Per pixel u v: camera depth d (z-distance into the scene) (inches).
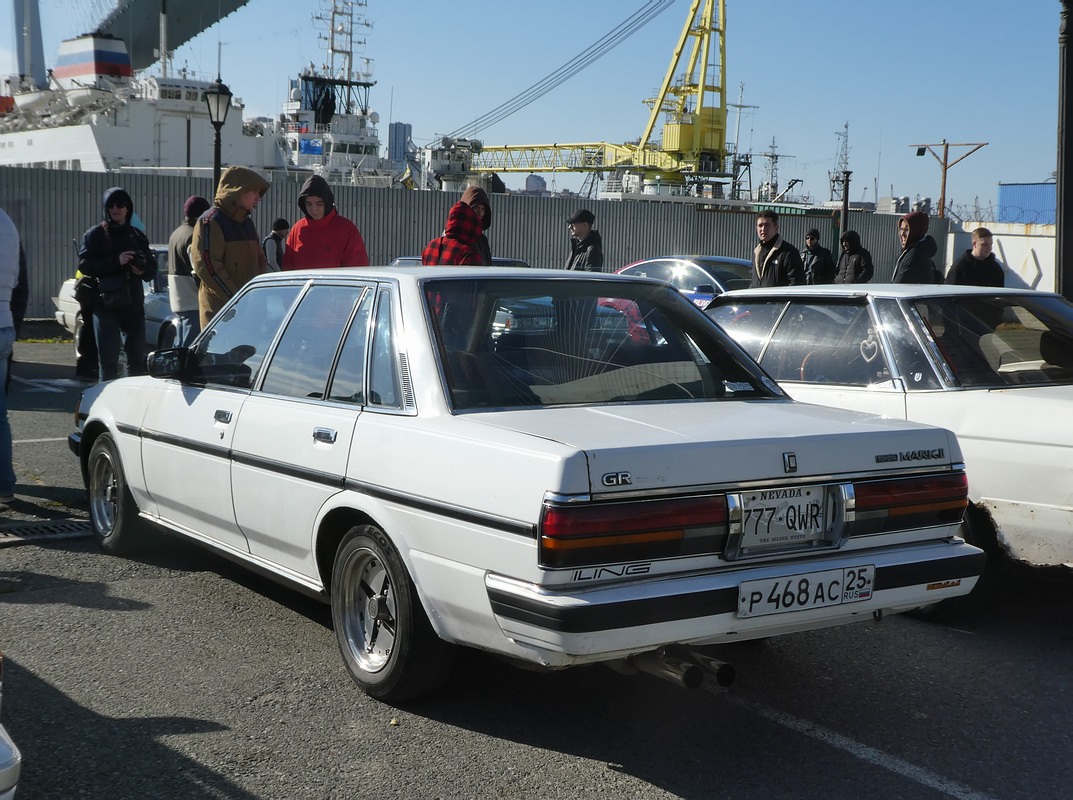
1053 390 194.2
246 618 188.4
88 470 232.5
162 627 183.2
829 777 133.5
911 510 142.4
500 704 153.6
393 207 1060.5
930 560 142.0
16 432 364.8
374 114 1701.5
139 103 1274.6
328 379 163.9
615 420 140.2
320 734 142.1
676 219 1194.6
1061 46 377.4
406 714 149.2
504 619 126.6
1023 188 2052.2
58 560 221.9
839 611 135.9
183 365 196.5
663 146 2731.3
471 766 134.0
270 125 1444.4
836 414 154.4
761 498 132.1
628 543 123.3
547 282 165.6
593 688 161.0
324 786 127.9
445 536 135.2
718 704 156.6
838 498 137.2
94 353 496.7
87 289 370.3
